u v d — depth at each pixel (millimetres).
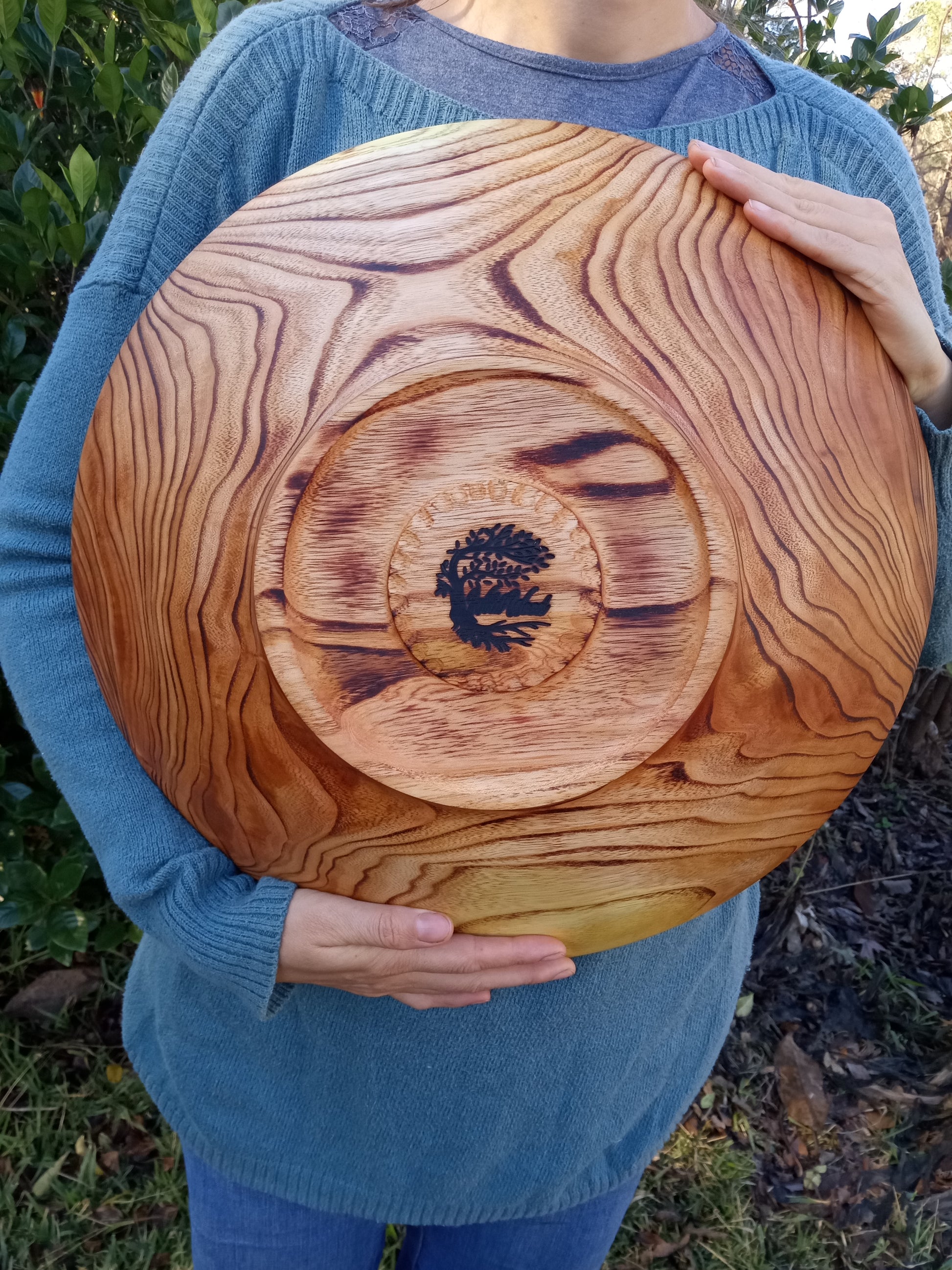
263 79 762
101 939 1980
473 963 688
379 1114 913
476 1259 1099
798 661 636
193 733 651
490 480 600
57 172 1973
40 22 1717
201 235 774
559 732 623
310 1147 950
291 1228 1019
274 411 593
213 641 618
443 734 620
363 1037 872
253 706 624
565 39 770
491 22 785
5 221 1725
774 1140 2053
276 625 595
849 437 651
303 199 619
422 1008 762
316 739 618
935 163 3703
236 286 611
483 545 605
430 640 613
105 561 651
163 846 771
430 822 629
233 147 764
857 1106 2119
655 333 603
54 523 769
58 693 777
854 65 2363
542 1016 864
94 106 1883
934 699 2990
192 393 609
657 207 626
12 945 2104
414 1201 963
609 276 601
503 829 625
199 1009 942
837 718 668
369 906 687
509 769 619
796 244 652
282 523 589
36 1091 1926
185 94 773
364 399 576
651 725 614
